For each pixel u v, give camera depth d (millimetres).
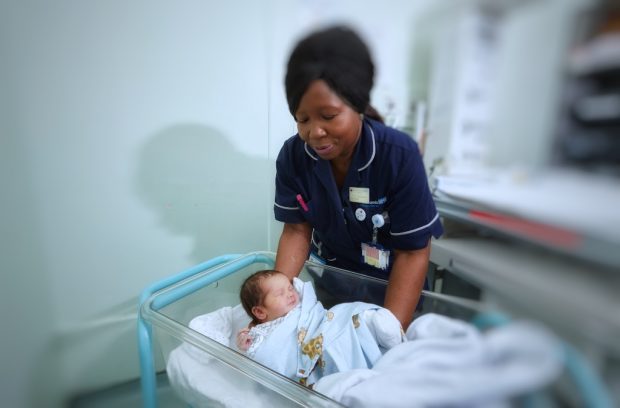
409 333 644
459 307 441
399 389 448
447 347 425
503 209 246
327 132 519
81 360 961
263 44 825
